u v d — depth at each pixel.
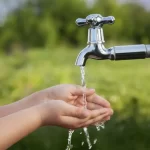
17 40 15.28
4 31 15.22
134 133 2.44
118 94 4.08
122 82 5.31
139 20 15.38
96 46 0.99
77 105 1.23
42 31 15.34
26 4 15.63
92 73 6.48
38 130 2.50
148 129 2.49
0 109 1.22
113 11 15.72
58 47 15.25
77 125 1.05
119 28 15.30
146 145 2.34
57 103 1.03
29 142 2.36
